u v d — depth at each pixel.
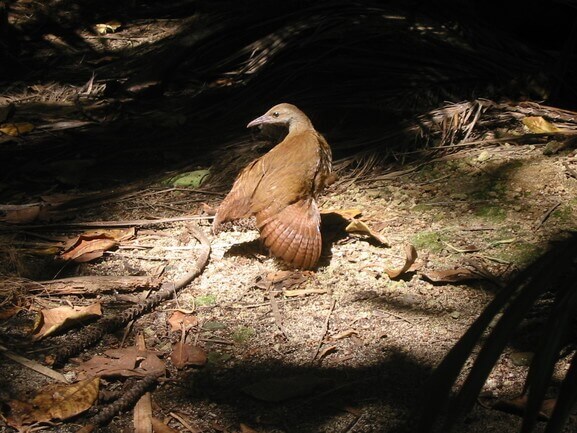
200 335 1.38
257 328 1.40
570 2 2.29
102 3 3.17
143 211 1.83
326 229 1.71
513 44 2.33
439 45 2.29
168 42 2.70
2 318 1.43
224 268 1.59
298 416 1.20
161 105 2.37
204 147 2.11
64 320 1.38
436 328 1.39
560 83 2.21
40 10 3.12
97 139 2.17
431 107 2.17
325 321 1.42
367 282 1.53
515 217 1.73
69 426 1.17
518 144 2.02
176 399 1.23
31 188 1.96
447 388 0.57
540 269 0.59
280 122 1.71
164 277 1.56
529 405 0.57
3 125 2.26
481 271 1.54
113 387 1.26
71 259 1.61
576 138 1.98
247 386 1.25
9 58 2.67
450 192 1.84
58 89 2.54
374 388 1.25
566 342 1.32
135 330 1.40
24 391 1.24
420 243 1.65
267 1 2.60
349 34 2.35
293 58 2.39
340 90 2.27
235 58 2.53
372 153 2.01
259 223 1.53
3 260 1.60
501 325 0.58
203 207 1.82
